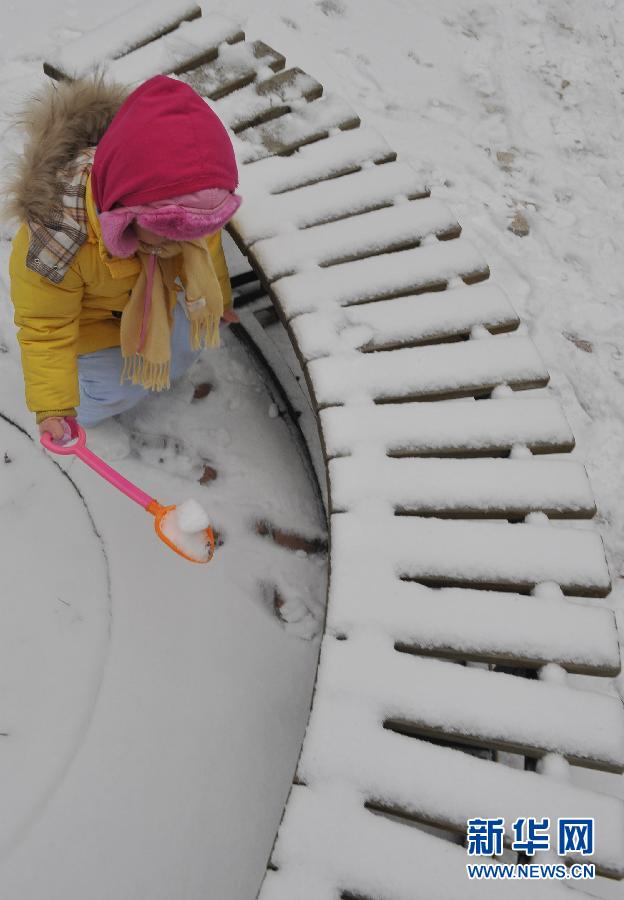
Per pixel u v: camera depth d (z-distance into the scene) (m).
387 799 1.44
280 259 2.06
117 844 1.59
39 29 2.91
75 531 1.95
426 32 3.43
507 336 1.99
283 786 1.71
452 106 3.21
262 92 2.43
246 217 2.12
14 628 1.81
